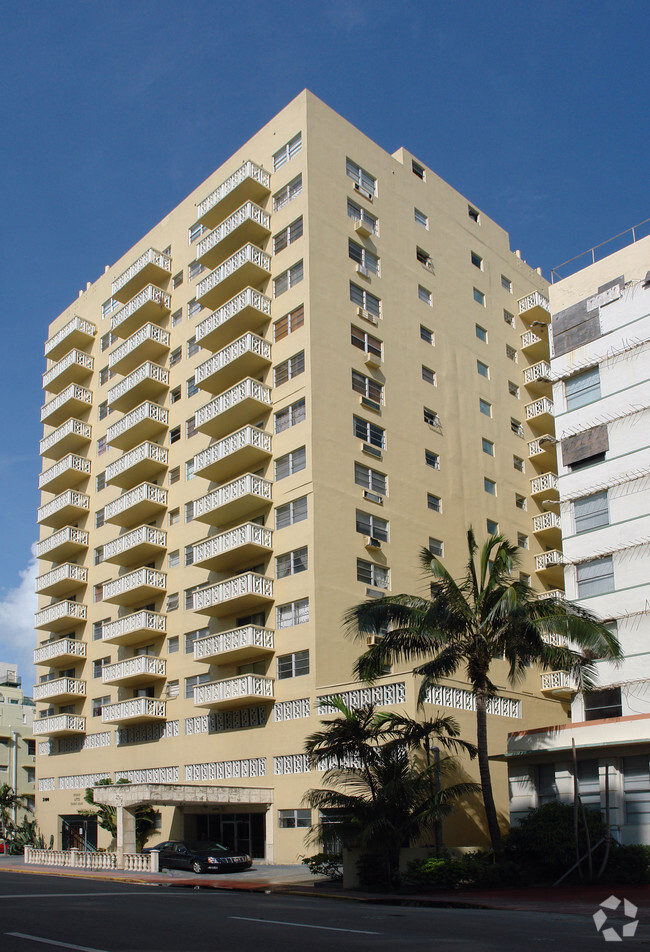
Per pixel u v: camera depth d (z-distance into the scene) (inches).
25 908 617.0
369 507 1450.5
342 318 1512.1
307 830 1226.6
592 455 1314.0
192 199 1860.2
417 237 1763.0
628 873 929.5
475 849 997.2
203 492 1635.1
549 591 1724.9
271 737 1333.7
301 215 1519.4
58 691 1892.2
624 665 1184.2
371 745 1072.8
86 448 2086.6
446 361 1743.4
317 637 1296.8
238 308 1520.7
